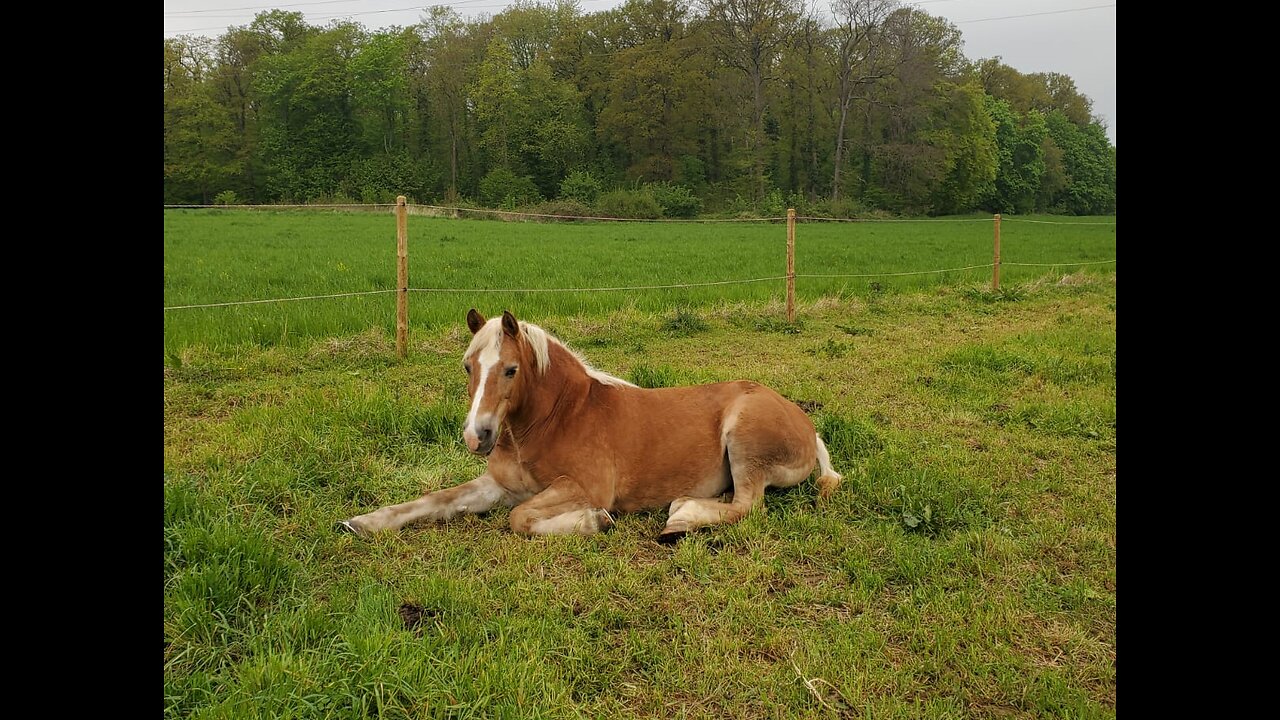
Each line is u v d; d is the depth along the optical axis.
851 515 4.49
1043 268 19.81
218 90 74.19
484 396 4.00
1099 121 99.81
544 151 70.88
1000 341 10.04
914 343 10.09
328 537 4.00
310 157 72.38
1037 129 84.44
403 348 8.40
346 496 4.69
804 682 2.92
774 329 10.84
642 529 4.34
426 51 78.44
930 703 2.84
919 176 69.69
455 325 9.71
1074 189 92.25
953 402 7.03
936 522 4.38
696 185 70.00
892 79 65.00
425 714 2.66
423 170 73.62
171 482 4.05
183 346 8.22
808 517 4.35
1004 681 2.96
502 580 3.69
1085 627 3.37
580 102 73.94
